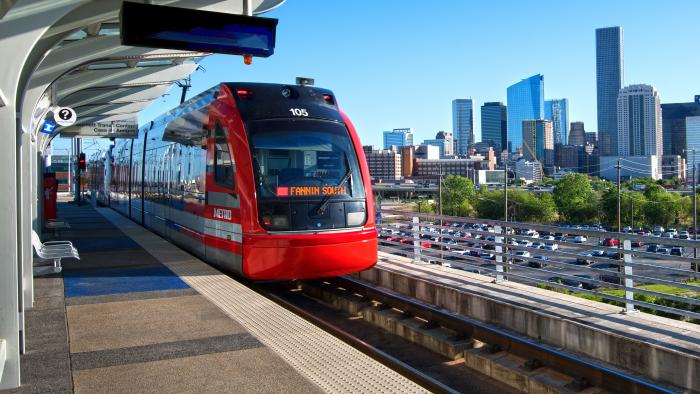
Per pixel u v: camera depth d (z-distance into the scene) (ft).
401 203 477.36
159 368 16.39
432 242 39.11
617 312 25.77
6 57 13.94
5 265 14.55
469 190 399.85
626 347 22.18
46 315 22.36
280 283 42.83
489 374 24.56
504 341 25.50
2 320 14.60
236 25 24.26
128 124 67.92
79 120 66.95
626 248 25.07
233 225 33.09
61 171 233.76
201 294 26.05
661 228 319.68
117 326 20.74
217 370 16.21
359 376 15.75
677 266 177.47
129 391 14.71
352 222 33.37
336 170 33.78
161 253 39.68
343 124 35.45
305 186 32.65
